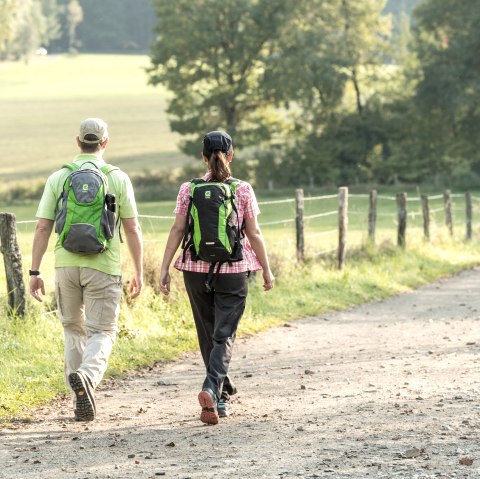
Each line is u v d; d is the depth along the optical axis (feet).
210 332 81.71
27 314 115.55
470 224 323.37
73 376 78.18
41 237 80.12
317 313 160.04
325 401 86.63
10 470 64.18
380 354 116.78
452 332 136.56
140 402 89.92
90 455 68.08
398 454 63.26
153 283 143.64
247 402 88.02
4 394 89.92
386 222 436.35
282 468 60.95
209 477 59.31
